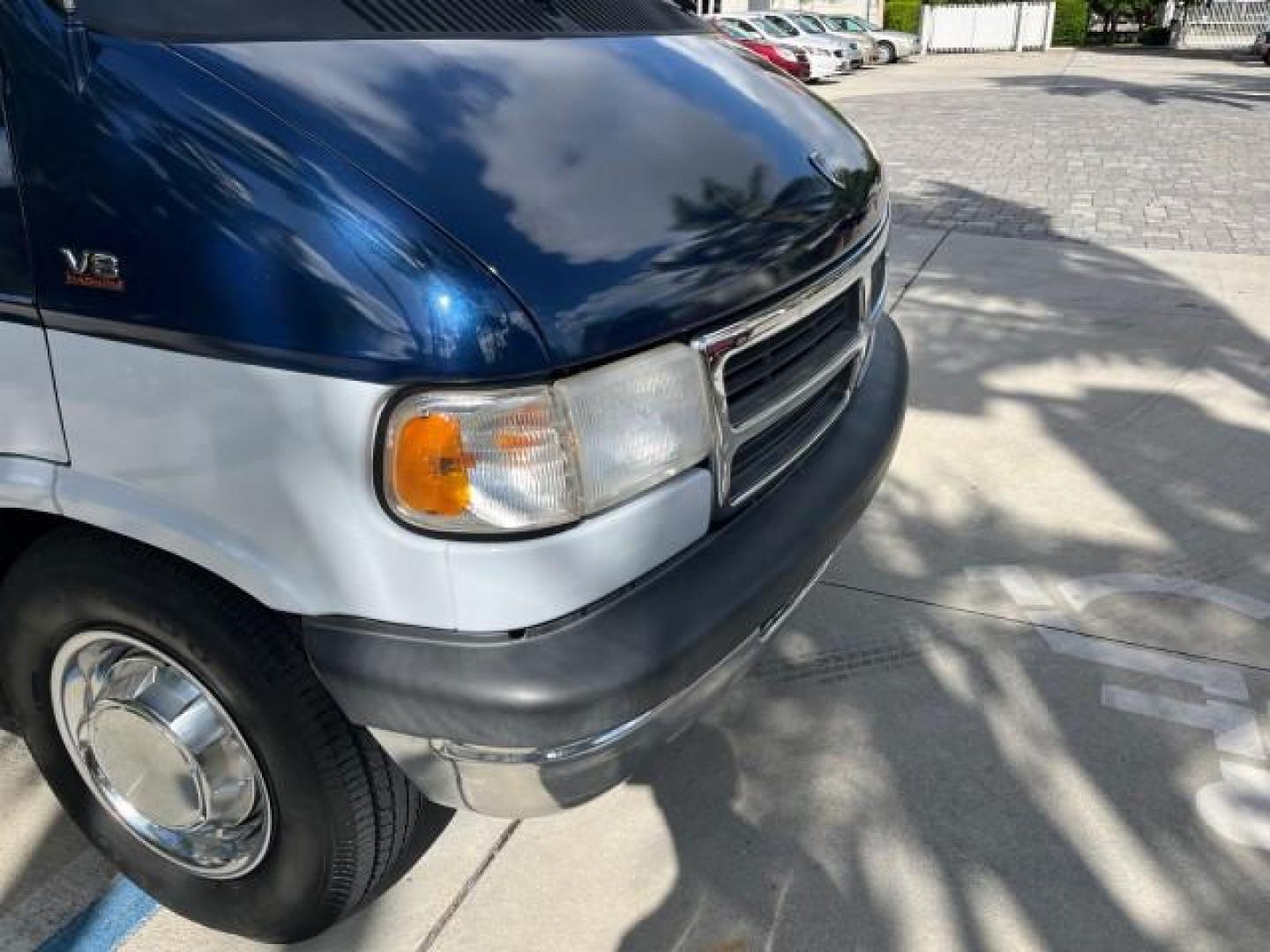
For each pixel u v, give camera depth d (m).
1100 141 11.56
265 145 1.57
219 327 1.54
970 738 2.65
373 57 1.90
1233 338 5.30
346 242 1.50
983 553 3.49
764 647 2.04
